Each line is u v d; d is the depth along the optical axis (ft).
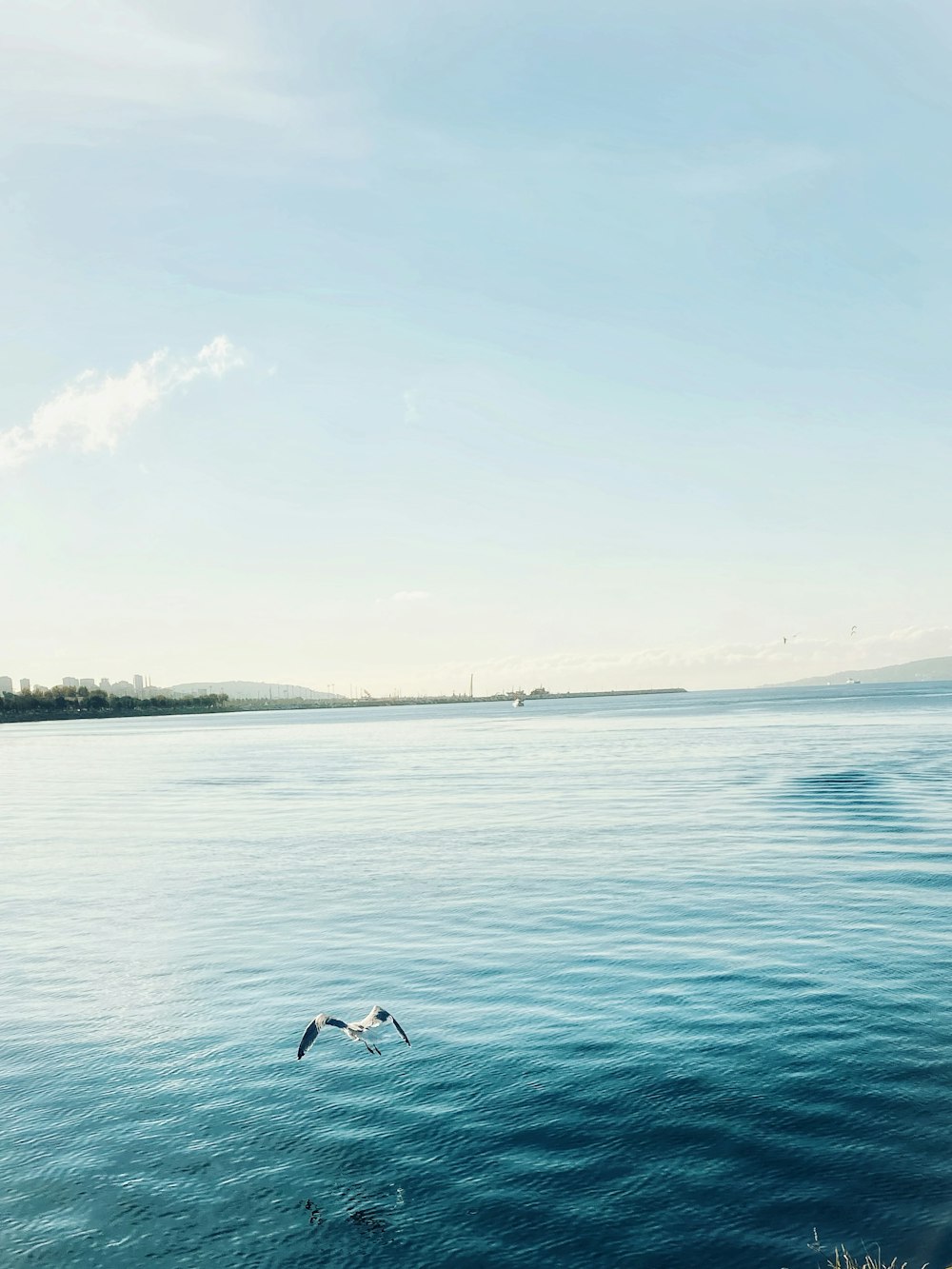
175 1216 42.86
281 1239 40.83
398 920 97.71
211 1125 51.83
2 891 121.39
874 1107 50.96
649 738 489.67
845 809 176.45
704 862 125.80
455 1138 49.42
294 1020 68.39
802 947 82.33
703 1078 55.47
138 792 269.23
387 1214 42.57
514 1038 63.05
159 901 112.37
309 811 205.77
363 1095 55.06
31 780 328.08
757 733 492.54
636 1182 44.47
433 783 269.85
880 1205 41.78
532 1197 43.57
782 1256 38.58
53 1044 64.95
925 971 74.43
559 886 112.27
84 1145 49.93
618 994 71.31
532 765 326.65
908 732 444.96
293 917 100.89
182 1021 69.21
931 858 123.54
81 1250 40.34
